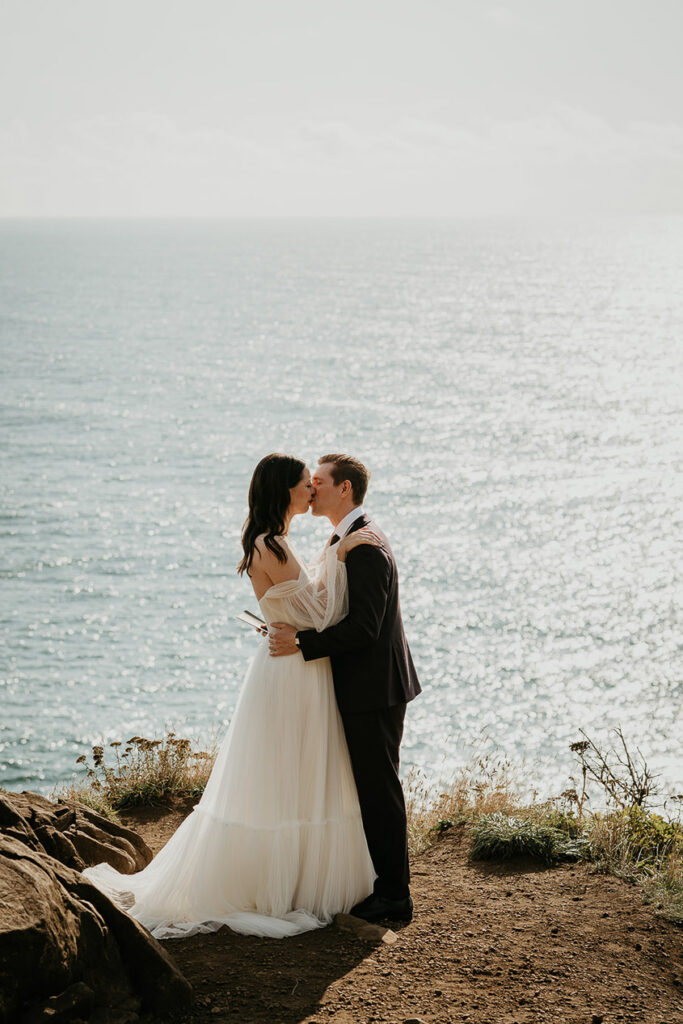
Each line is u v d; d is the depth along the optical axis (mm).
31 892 2811
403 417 105500
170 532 65000
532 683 39656
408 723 35469
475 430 98438
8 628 46875
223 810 3898
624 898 4148
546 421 102875
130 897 3920
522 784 6738
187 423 101938
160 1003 2992
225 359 148250
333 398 116812
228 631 47031
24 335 170750
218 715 37156
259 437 95750
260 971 3383
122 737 34906
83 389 120188
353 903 3963
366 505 70938
